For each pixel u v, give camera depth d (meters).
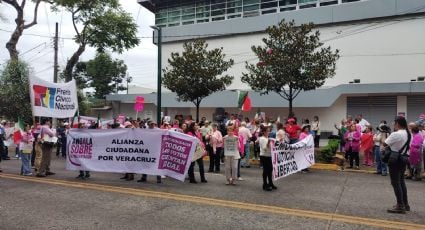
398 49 25.38
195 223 7.48
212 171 14.80
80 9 31.25
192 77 23.69
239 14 32.25
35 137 14.84
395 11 25.27
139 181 12.13
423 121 14.84
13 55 30.58
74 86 16.27
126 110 39.41
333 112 26.73
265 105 27.89
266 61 20.16
